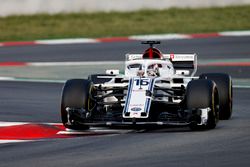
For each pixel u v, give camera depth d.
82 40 97.19
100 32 103.69
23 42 96.31
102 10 113.69
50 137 38.25
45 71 73.62
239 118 44.94
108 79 43.19
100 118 39.62
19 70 74.44
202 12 112.88
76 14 113.06
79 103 39.06
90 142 36.16
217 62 78.38
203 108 38.38
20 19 110.31
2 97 56.22
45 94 58.03
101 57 83.88
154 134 38.28
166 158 31.47
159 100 39.72
